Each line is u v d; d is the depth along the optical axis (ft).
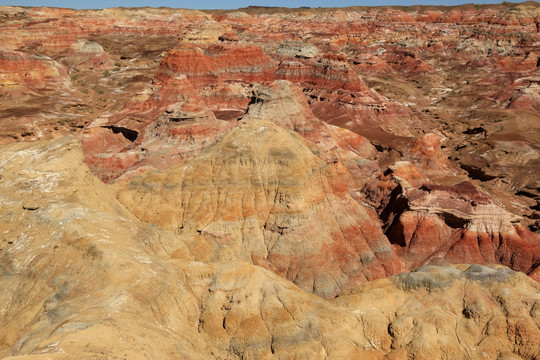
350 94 526.98
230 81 587.27
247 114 389.60
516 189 347.97
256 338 136.67
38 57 587.68
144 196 213.25
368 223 218.38
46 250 146.30
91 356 96.89
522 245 222.48
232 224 202.08
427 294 155.22
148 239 164.14
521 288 155.84
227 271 151.84
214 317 141.08
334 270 196.24
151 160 309.01
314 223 205.77
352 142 405.59
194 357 119.65
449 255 225.97
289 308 141.79
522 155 388.57
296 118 383.86
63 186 174.60
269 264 196.03
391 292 157.99
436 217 239.50
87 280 134.31
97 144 393.70
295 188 205.05
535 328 141.49
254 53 646.74
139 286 132.05
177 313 135.85
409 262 229.66
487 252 224.74
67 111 497.05
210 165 216.13
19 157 186.29
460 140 460.96
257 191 208.54
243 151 215.10
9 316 136.46
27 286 141.28
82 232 147.23
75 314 118.21
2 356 115.96
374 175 328.08
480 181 358.43
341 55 577.84
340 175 243.40
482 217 231.30
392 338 142.82
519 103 556.51
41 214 157.17
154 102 453.99
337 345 135.13
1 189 172.65
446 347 138.62
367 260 205.67
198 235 193.77
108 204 192.24
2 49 551.59
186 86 463.42
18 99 512.63
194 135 334.44
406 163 302.45
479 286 156.35
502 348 139.95
